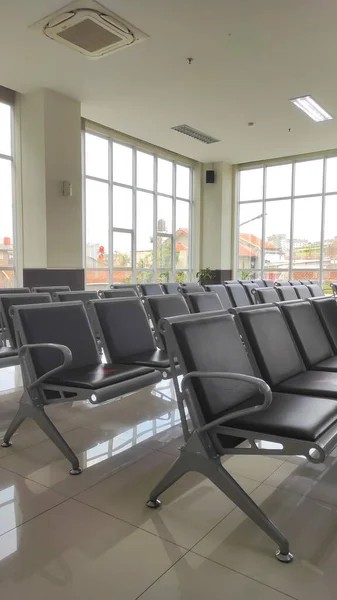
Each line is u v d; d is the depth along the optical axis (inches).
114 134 344.5
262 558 57.2
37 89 247.4
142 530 63.5
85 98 262.5
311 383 82.7
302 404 69.5
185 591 51.3
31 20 179.2
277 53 207.6
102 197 343.3
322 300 124.0
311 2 168.7
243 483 78.3
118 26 183.5
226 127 315.3
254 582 52.7
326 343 113.3
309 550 58.8
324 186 397.7
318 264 406.6
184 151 381.7
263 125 310.8
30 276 252.7
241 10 173.9
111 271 353.7
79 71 226.2
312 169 402.9
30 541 60.6
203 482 78.6
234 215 437.1
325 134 331.0
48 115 248.5
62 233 258.4
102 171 342.0
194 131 325.1
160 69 224.2
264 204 429.7
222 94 255.9
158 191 397.1
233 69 224.2
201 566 55.6
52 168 251.4
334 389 77.9
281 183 419.5
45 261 251.6
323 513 68.2
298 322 103.7
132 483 77.9
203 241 433.7
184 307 140.4
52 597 50.2
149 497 71.6
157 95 258.2
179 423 109.0
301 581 52.9
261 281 278.4
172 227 416.2
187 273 435.5
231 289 198.8
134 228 373.4
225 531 63.3
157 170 394.0
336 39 194.2
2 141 259.3
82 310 105.3
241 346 79.2
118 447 93.8
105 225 347.3
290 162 412.5
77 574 54.0
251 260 438.3
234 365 73.9
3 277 265.6
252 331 84.0
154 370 97.6
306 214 409.4
